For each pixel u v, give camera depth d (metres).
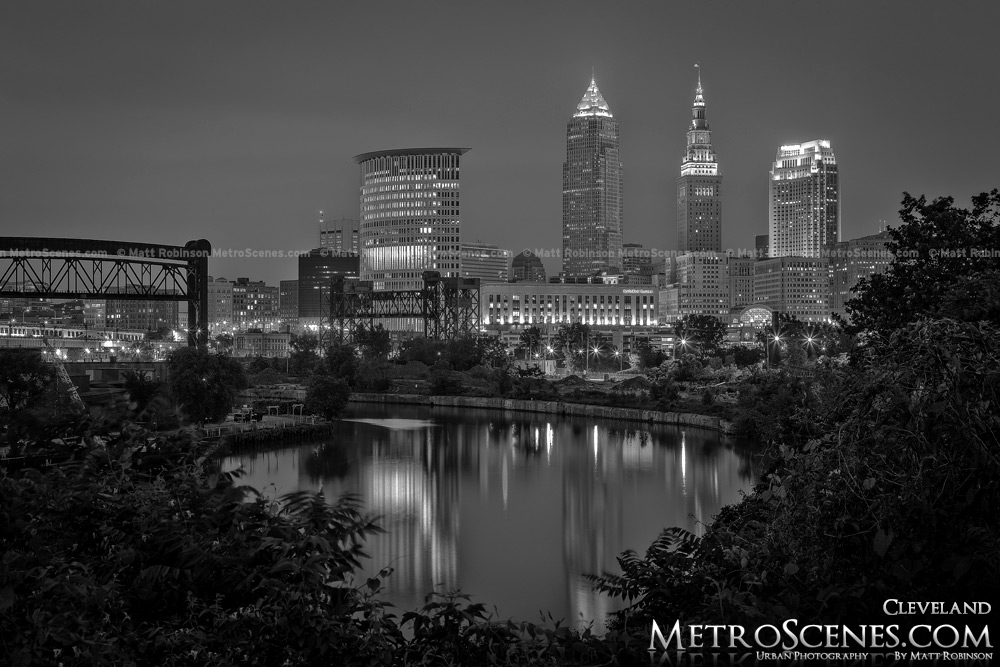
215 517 16.33
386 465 106.38
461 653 15.04
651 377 198.00
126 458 16.84
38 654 12.49
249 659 14.06
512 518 76.06
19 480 15.95
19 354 76.31
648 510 79.19
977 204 45.94
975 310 18.48
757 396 123.50
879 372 13.98
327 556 14.88
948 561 12.64
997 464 12.53
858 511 13.70
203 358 118.00
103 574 15.03
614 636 14.65
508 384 195.50
